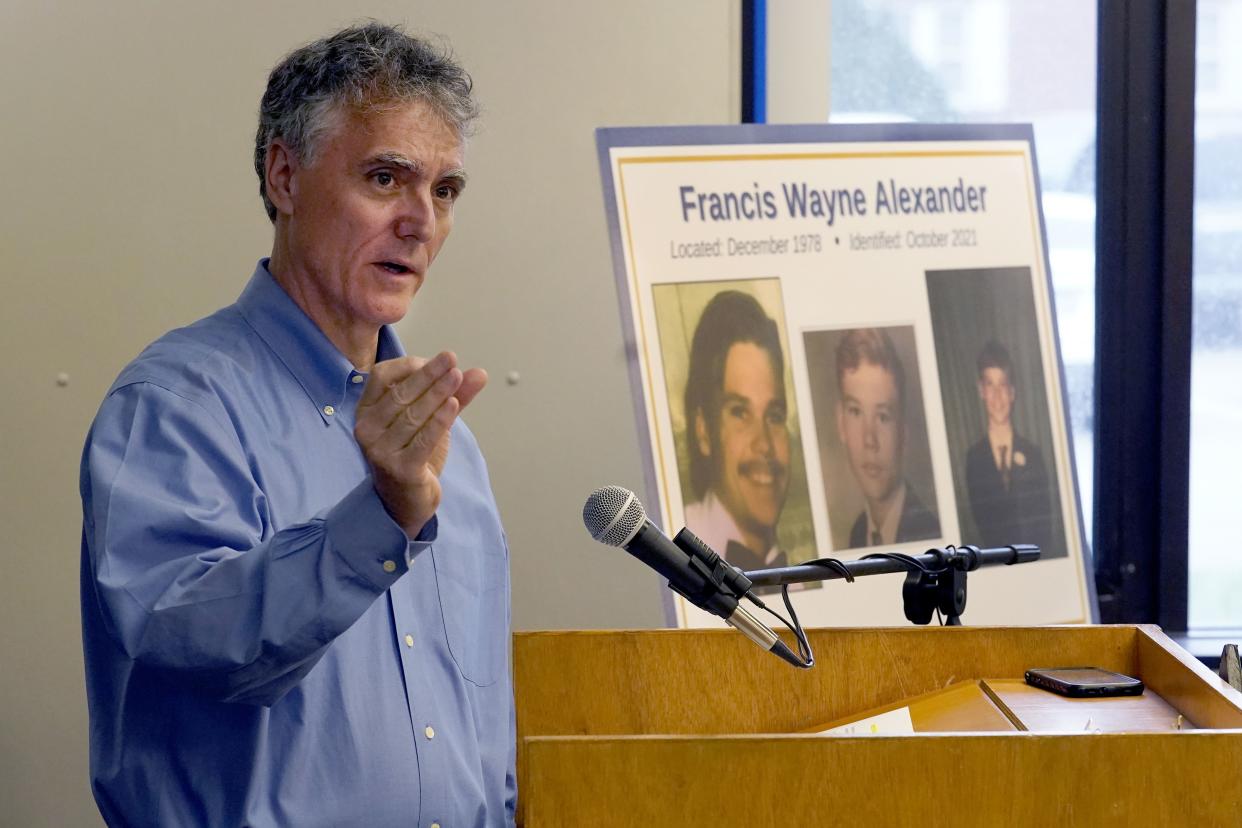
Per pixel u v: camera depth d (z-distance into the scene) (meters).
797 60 6.62
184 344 3.10
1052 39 7.24
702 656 3.34
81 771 6.18
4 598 6.09
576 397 6.57
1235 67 7.27
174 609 2.52
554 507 6.59
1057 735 2.40
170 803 2.88
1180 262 7.23
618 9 6.45
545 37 6.41
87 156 6.06
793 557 5.27
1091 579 5.83
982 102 7.26
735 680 3.34
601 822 2.41
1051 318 5.92
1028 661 3.35
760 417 5.29
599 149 5.27
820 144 5.58
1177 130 7.17
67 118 6.03
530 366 6.53
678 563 2.96
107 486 2.73
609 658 3.33
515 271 6.48
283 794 2.88
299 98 3.16
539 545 6.57
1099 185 7.27
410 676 3.13
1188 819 2.40
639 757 2.41
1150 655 3.22
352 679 3.02
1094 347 7.40
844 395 5.45
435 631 3.28
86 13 6.02
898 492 5.49
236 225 6.20
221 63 6.13
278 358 3.21
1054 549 5.77
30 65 5.99
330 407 3.22
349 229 3.15
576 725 3.33
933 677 3.36
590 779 2.41
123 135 6.08
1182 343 7.26
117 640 2.60
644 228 5.26
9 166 6.01
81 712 6.17
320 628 2.50
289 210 3.28
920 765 2.40
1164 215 7.21
